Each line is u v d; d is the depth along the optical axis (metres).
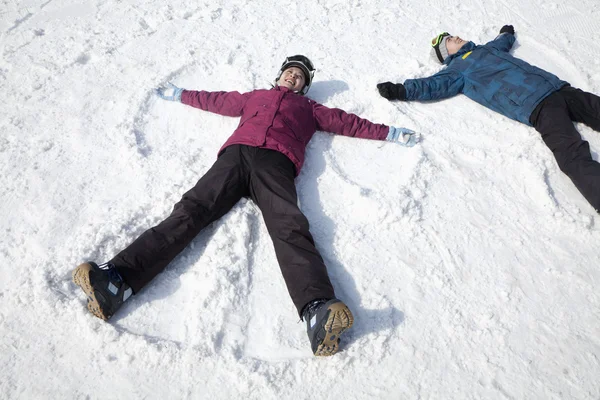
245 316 2.26
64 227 2.56
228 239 2.49
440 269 2.46
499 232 2.64
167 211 2.65
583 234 2.60
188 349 2.09
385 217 2.65
